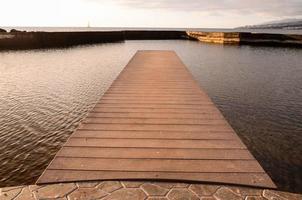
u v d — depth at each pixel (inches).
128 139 142.3
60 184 102.3
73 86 385.4
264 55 737.0
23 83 398.3
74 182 103.5
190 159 121.6
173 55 550.0
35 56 688.4
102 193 97.7
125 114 183.2
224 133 151.9
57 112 275.1
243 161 120.5
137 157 122.7
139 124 164.9
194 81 297.0
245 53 782.5
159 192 99.0
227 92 361.4
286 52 813.9
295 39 1040.8
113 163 117.0
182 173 110.1
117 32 1311.5
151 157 123.0
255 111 285.4
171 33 1450.5
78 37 1081.4
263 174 110.5
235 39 1091.9
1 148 196.5
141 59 484.7
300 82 419.5
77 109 285.7
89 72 491.2
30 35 880.3
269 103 313.0
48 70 502.6
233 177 107.9
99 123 165.5
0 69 502.6
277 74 479.8
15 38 834.2
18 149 196.1
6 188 99.9
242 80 432.8
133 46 1006.4
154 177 106.7
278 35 1059.9
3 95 333.4
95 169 112.0
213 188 101.6
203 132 153.3
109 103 209.2
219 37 1133.1
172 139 143.2
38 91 355.3
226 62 614.9
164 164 117.0
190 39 1421.0
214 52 802.2
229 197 96.7
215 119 175.0
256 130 236.2
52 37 955.3
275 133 230.4
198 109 196.1
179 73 347.9
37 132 225.1
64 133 224.4
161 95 235.3
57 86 383.9
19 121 248.2
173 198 95.8
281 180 163.8
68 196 95.9
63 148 130.4
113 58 673.0
